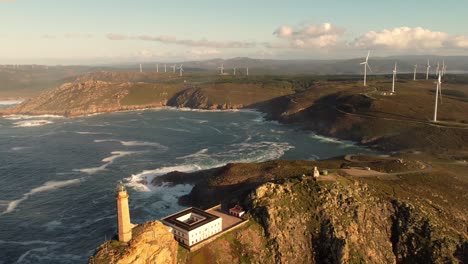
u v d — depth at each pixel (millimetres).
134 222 142625
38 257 120312
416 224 116938
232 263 104188
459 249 110812
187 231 101000
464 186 151375
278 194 122312
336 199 121375
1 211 151875
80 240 130125
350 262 107000
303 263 111000
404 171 160625
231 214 121125
